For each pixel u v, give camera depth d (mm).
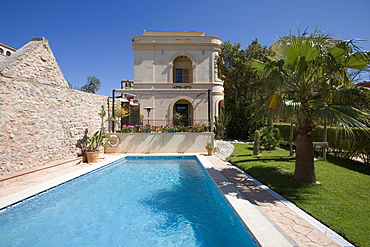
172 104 19859
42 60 7750
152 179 7566
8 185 5945
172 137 12570
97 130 11586
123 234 3844
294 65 5457
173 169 9125
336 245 2828
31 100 7184
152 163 10352
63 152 8773
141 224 4223
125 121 17719
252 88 6508
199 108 20094
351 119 4609
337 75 5039
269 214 3898
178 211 4832
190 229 3996
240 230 3688
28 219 4434
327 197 4660
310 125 5875
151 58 20219
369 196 4684
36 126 7375
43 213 4734
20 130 6715
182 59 21844
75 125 9641
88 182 7199
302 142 5934
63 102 8844
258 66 6605
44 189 5672
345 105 5230
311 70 5703
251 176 6918
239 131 18094
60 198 5684
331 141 9523
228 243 3496
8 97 6328
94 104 11352
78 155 9766
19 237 3725
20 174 6352
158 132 13016
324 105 5285
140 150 12508
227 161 9844
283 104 4953
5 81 6250
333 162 8438
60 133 8617
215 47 20719
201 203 5297
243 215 3775
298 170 5996
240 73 18656
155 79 20156
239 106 18188
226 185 5867
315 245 2820
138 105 19656
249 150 12227
